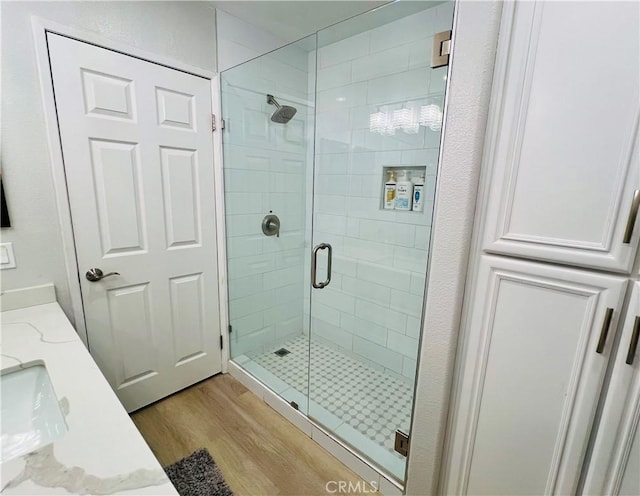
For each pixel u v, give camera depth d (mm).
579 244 773
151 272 1710
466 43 852
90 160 1428
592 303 776
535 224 831
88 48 1358
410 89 1765
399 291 1994
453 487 1116
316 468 1457
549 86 765
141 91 1536
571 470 870
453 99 896
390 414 1724
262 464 1467
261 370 2119
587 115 724
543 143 791
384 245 2027
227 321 2137
